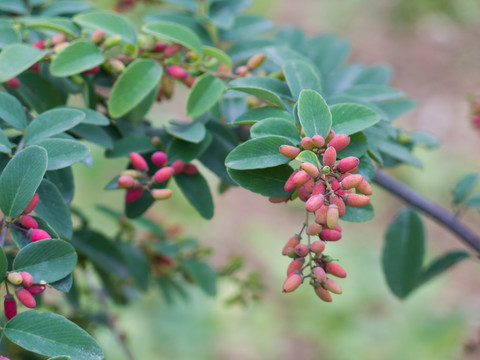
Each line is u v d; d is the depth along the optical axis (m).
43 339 0.50
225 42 0.70
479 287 1.98
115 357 1.38
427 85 2.66
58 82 0.63
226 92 0.61
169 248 0.78
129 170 0.59
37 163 0.52
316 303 1.94
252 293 0.86
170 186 2.18
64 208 0.55
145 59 0.60
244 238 2.17
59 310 0.76
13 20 0.63
